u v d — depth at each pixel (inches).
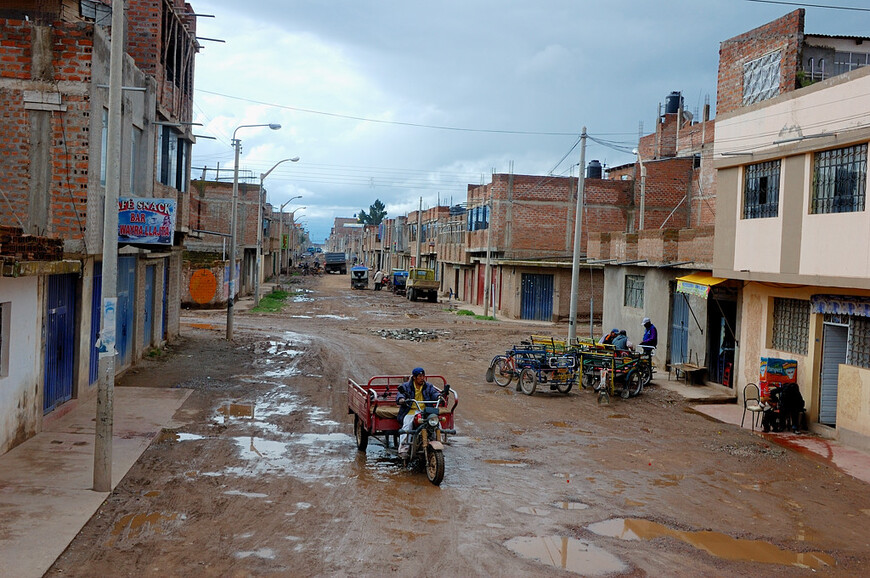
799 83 648.4
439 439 427.8
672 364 839.1
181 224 893.8
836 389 592.1
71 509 338.0
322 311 1744.6
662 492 416.2
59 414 522.6
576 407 670.5
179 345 969.5
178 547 305.0
